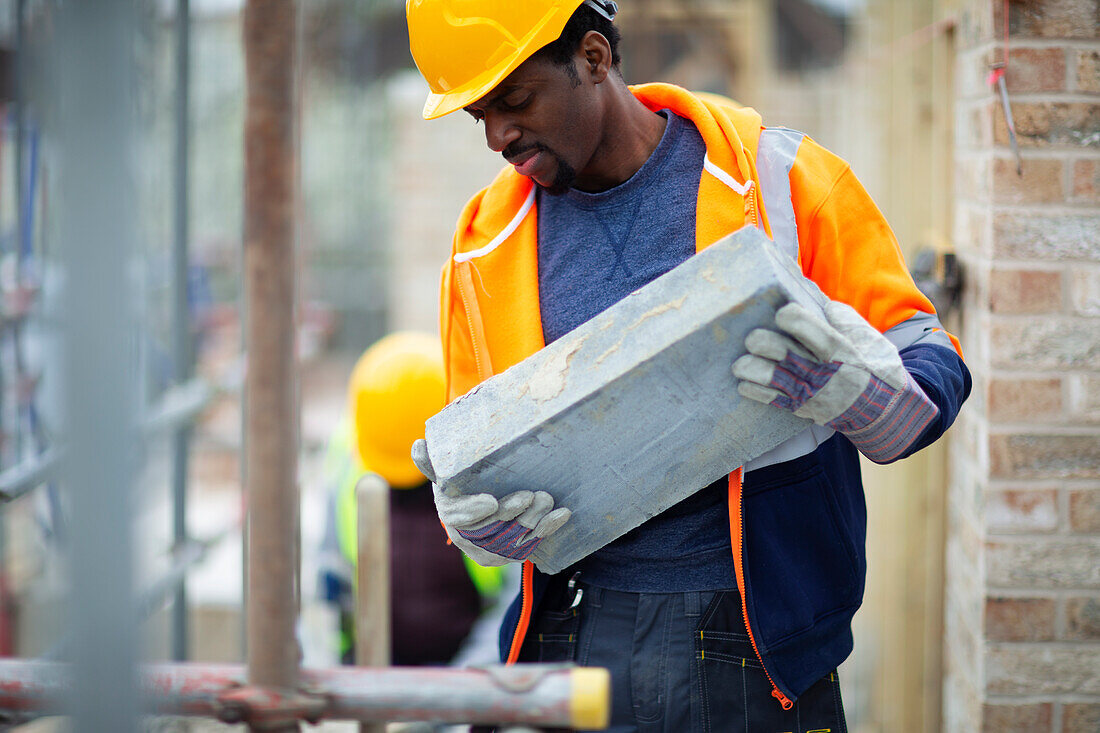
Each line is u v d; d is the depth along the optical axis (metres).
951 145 4.11
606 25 2.49
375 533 3.51
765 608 2.47
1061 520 3.31
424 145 11.31
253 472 1.83
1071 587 3.33
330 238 14.39
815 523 2.51
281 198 1.77
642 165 2.59
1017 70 3.20
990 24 3.25
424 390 5.06
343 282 14.46
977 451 3.43
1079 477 3.30
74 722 1.67
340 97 13.91
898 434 2.16
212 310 12.58
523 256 2.67
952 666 3.79
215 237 13.20
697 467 2.30
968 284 3.51
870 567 5.34
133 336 1.64
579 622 2.70
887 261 2.52
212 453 10.80
